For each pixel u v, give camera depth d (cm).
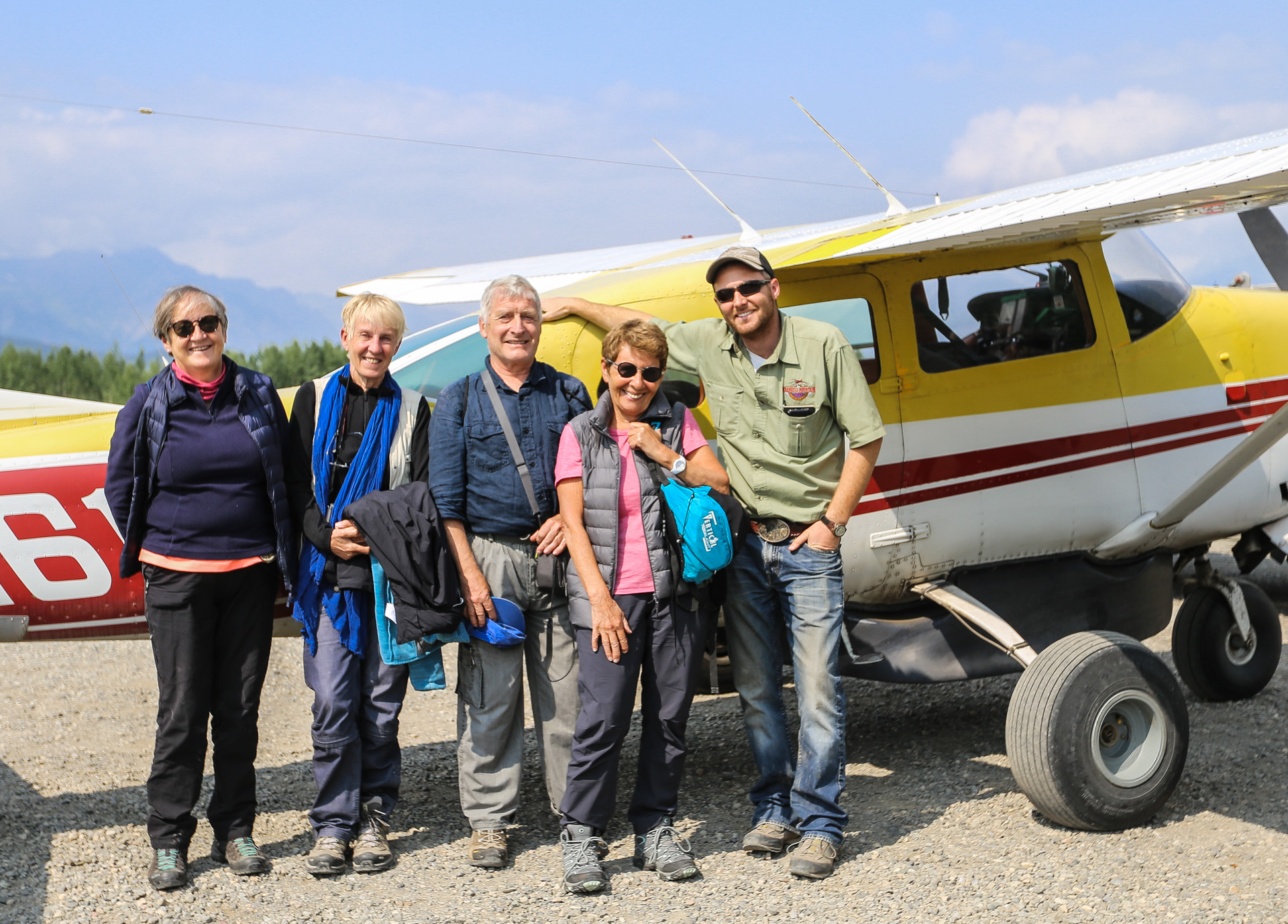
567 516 295
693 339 323
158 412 289
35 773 409
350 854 316
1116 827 335
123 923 276
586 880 291
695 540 286
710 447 360
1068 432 413
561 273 495
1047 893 289
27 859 321
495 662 307
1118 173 356
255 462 296
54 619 341
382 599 302
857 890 294
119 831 346
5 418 374
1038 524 410
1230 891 290
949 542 396
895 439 383
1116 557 434
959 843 328
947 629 388
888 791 379
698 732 455
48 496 333
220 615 304
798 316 331
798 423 305
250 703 306
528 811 362
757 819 325
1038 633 413
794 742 441
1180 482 439
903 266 390
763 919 276
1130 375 428
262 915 281
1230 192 278
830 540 304
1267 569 748
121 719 491
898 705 490
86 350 2375
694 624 301
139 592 343
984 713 474
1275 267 461
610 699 294
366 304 301
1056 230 365
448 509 296
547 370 310
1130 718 340
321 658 306
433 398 362
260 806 371
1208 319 454
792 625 311
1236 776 386
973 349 400
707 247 484
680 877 299
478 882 303
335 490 305
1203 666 475
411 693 534
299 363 2334
